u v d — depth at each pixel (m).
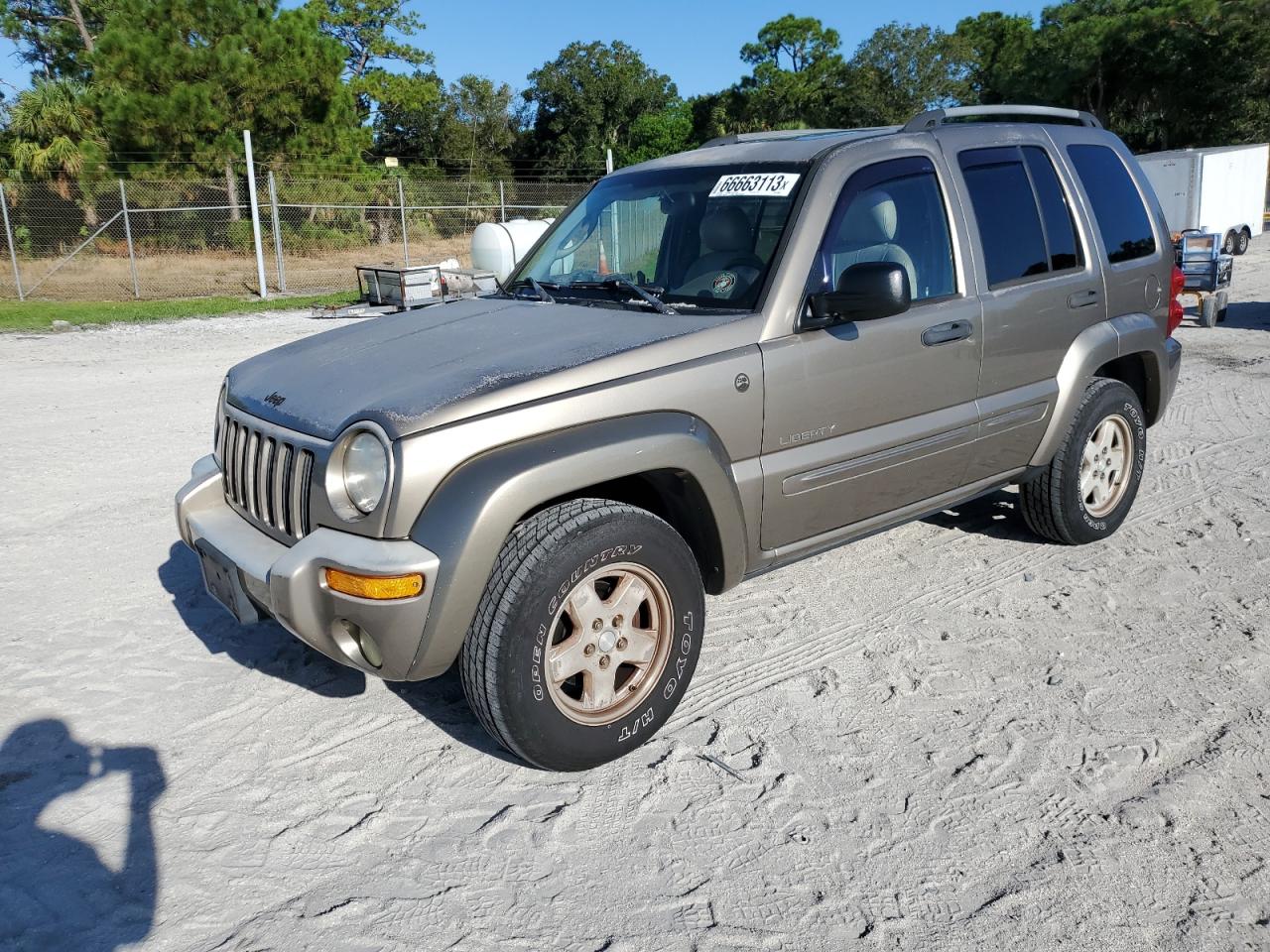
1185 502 5.84
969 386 4.20
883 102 64.38
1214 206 26.08
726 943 2.53
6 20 39.41
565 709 3.14
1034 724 3.53
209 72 27.33
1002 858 2.85
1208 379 9.49
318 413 3.19
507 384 3.05
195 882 2.77
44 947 2.52
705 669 3.97
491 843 2.93
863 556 5.11
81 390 9.90
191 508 3.64
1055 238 4.63
